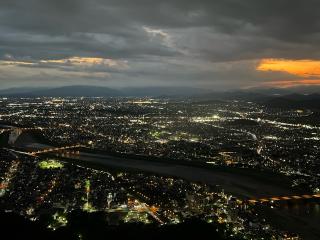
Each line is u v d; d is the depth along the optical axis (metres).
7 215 186.88
